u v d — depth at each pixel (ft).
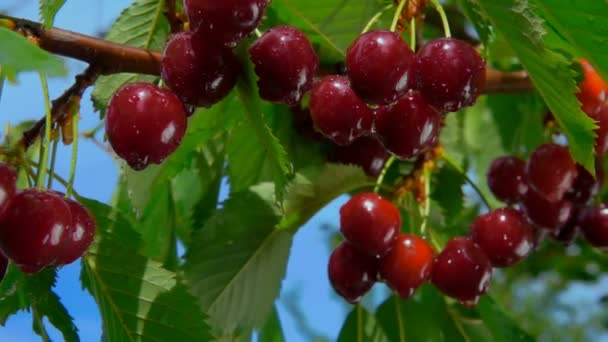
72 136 2.45
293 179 2.79
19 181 2.54
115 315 2.56
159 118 2.39
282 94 2.47
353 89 2.46
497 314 2.92
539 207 2.78
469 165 3.19
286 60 2.45
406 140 2.52
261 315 2.76
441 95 2.45
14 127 2.67
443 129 3.11
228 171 2.91
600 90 2.62
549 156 2.74
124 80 2.72
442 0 3.20
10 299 2.58
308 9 2.76
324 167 2.80
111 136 2.40
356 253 2.71
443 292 2.70
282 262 2.79
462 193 2.98
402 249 2.69
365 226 2.66
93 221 2.41
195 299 2.55
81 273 2.59
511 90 2.90
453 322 2.94
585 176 2.77
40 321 2.58
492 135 3.25
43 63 2.19
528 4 2.45
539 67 2.49
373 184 2.85
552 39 2.60
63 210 2.36
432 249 2.71
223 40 2.40
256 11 2.38
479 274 2.69
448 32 2.52
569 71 2.47
